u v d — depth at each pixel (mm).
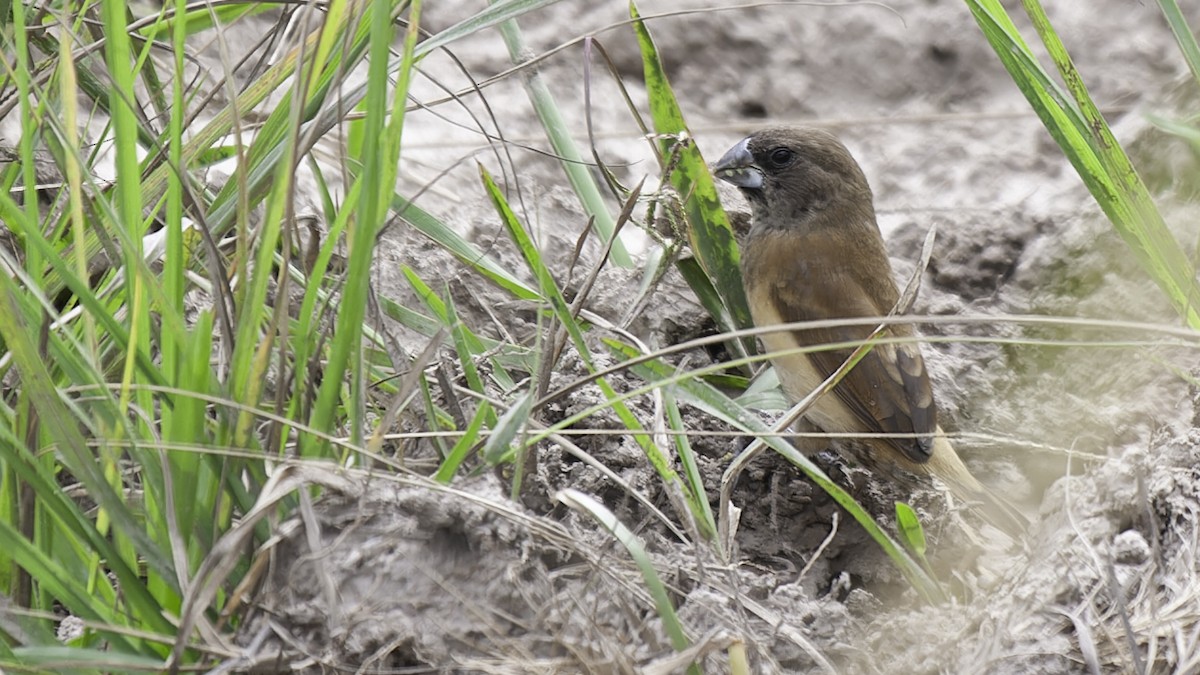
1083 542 6238
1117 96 13414
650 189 11359
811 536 8195
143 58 6398
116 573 4883
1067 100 7223
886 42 14031
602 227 8922
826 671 5828
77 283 5008
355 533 5184
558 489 7309
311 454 5312
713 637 5117
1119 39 14188
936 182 12375
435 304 7094
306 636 5035
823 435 7219
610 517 5359
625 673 5078
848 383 8883
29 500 5203
